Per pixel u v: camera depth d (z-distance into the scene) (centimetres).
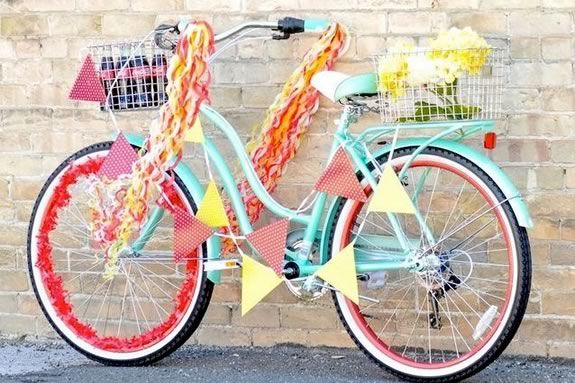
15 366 540
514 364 529
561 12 515
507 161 528
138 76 504
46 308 545
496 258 532
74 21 566
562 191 524
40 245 547
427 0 527
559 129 521
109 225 511
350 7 534
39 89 574
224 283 561
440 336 542
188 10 553
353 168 493
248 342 564
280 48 546
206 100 495
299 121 532
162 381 509
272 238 497
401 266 488
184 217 507
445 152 485
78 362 548
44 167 578
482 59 456
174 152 498
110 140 554
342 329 553
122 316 577
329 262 493
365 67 535
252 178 512
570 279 527
